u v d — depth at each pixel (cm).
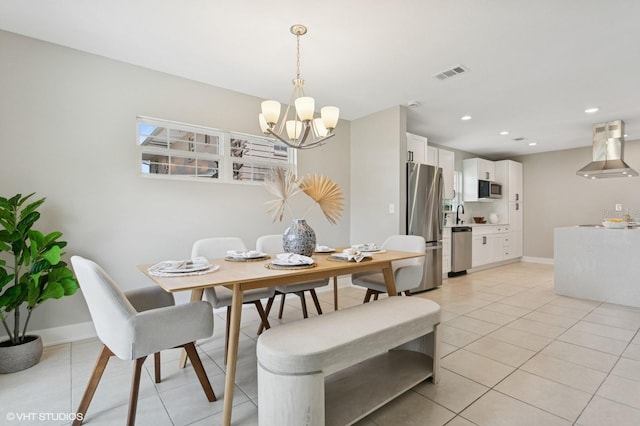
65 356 224
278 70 293
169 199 301
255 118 359
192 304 155
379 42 243
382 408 163
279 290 264
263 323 245
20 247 212
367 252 247
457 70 290
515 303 355
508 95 349
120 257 275
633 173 441
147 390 181
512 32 227
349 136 451
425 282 410
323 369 132
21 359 203
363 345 146
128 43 247
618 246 350
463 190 641
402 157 391
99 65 267
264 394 133
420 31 227
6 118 231
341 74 300
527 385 184
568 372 199
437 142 578
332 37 237
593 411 159
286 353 128
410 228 401
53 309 248
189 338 153
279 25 221
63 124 252
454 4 197
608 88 329
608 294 356
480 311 326
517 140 561
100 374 150
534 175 671
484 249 578
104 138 269
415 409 162
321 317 169
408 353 208
